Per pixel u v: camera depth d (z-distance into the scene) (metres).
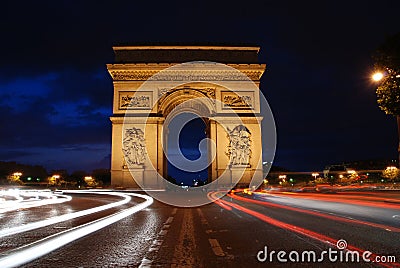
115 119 76.62
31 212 29.59
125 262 10.88
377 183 78.69
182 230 17.58
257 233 16.02
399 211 24.89
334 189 70.00
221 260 10.89
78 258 11.48
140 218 23.75
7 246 13.68
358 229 16.52
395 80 22.14
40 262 10.97
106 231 17.45
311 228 17.05
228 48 80.94
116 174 74.94
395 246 12.51
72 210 31.06
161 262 10.79
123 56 80.31
